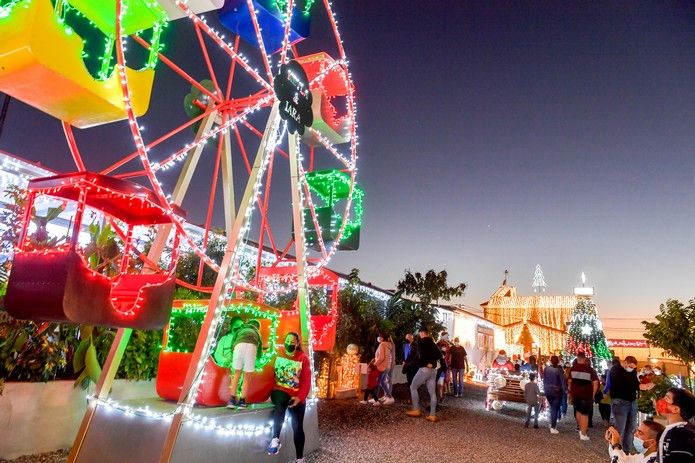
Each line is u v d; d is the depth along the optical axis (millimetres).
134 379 7562
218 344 6793
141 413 5492
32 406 6176
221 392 6609
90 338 6730
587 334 23531
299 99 7332
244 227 6312
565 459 8141
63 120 5051
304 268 7891
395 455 7367
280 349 7812
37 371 6469
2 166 9656
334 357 13289
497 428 10641
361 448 7664
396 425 9781
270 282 9719
